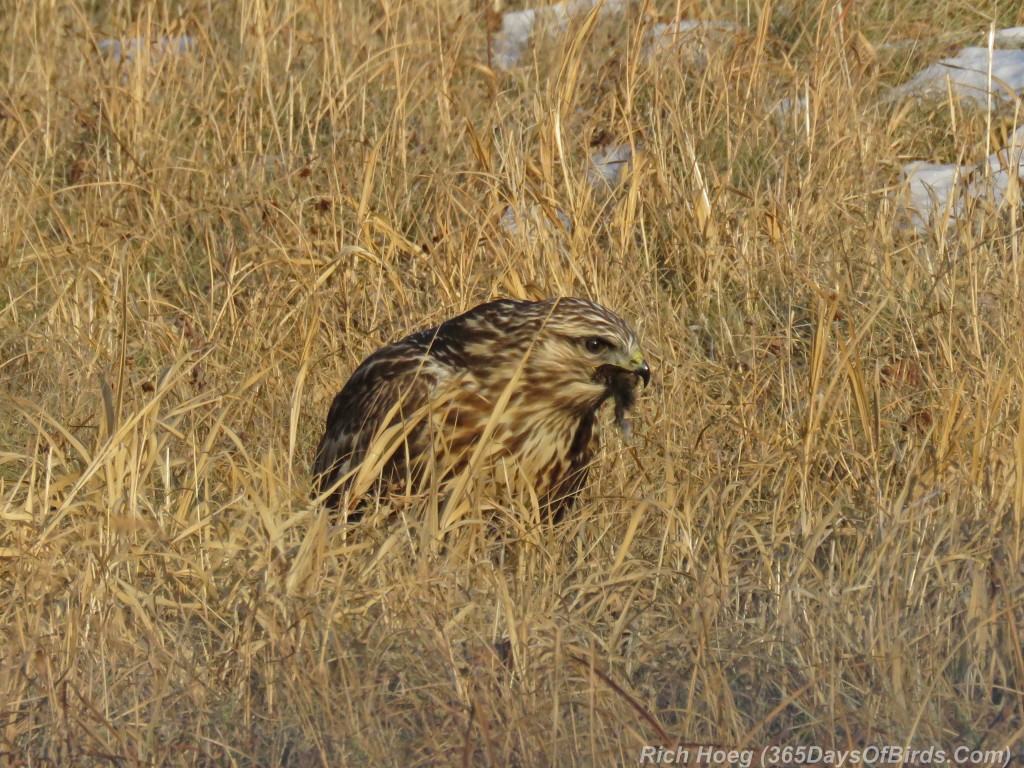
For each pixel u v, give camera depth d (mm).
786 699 10883
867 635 12148
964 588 12734
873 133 23156
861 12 27016
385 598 12492
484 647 11750
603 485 15773
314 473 16281
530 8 30797
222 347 18266
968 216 18812
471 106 24875
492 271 19438
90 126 25188
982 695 11625
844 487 15125
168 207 23094
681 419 16453
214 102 25797
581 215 19859
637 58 23609
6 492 16203
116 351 18625
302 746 11141
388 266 19047
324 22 26375
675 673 11797
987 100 22453
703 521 14383
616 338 14609
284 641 11898
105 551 13109
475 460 14164
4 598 13383
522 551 13656
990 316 17891
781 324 18703
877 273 19031
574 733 10828
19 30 29000
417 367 15047
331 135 24344
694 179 21109
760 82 23859
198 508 14141
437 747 10758
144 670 12148
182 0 30438
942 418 15477
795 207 20625
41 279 21594
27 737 11477
